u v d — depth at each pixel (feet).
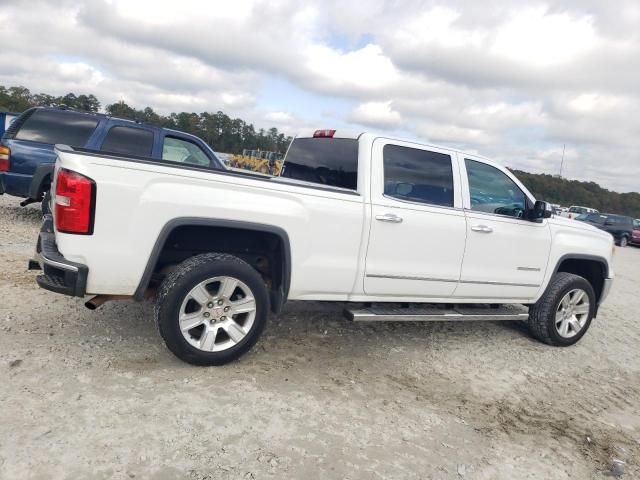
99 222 10.38
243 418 9.94
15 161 24.44
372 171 13.71
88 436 8.64
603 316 24.08
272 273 13.14
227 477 8.12
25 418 8.88
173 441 8.86
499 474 9.37
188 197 11.09
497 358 15.67
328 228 12.76
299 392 11.41
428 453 9.70
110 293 10.89
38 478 7.45
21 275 17.02
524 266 16.46
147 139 26.35
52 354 11.50
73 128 25.31
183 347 11.34
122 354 12.03
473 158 15.76
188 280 11.12
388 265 13.75
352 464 8.98
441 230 14.51
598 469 10.04
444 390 12.71
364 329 16.60
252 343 12.18
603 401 13.48
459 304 16.16
